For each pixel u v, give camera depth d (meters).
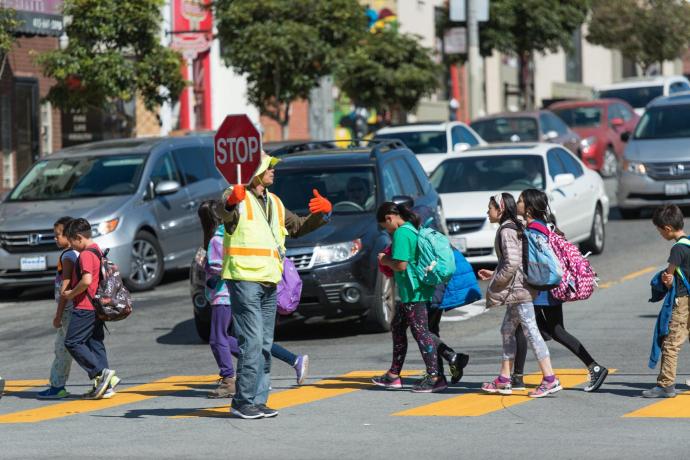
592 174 45.44
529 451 17.78
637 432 18.92
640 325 29.80
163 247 41.16
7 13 49.66
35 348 31.00
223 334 23.19
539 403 21.58
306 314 29.58
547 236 21.98
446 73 108.19
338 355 27.70
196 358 28.20
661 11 117.69
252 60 63.06
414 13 100.38
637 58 120.19
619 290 35.88
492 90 117.00
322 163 32.31
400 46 77.00
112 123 63.94
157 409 22.30
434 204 34.41
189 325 33.16
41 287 43.66
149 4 52.69
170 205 41.62
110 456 18.19
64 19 57.75
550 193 41.09
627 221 54.34
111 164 41.78
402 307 23.08
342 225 30.12
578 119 74.69
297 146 35.28
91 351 23.69
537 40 95.81
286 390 23.53
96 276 23.55
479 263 40.22
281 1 63.84
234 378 23.31
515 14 93.69
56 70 52.72
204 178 43.94
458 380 23.31
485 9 75.38
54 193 41.19
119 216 39.47
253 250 20.38
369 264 29.69
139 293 39.84
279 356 23.47
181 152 43.44
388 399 22.41
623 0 118.00
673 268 21.25
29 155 61.97
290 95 64.44
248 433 19.69
